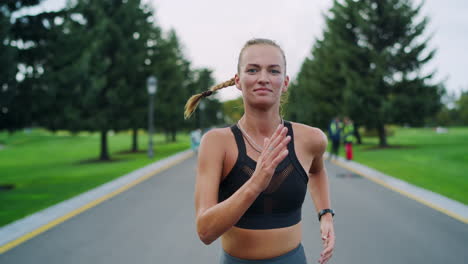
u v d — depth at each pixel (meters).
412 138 36.81
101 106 18.34
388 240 4.54
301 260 1.29
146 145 35.38
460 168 11.52
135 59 18.97
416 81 23.55
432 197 7.15
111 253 4.17
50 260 3.95
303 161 1.30
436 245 4.32
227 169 1.24
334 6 26.81
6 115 10.24
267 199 1.21
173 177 10.66
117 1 19.47
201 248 4.34
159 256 4.08
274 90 1.20
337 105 27.72
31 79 10.19
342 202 6.82
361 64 24.98
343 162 14.53
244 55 1.21
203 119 53.50
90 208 6.47
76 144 38.91
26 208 6.50
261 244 1.22
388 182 9.11
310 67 37.91
